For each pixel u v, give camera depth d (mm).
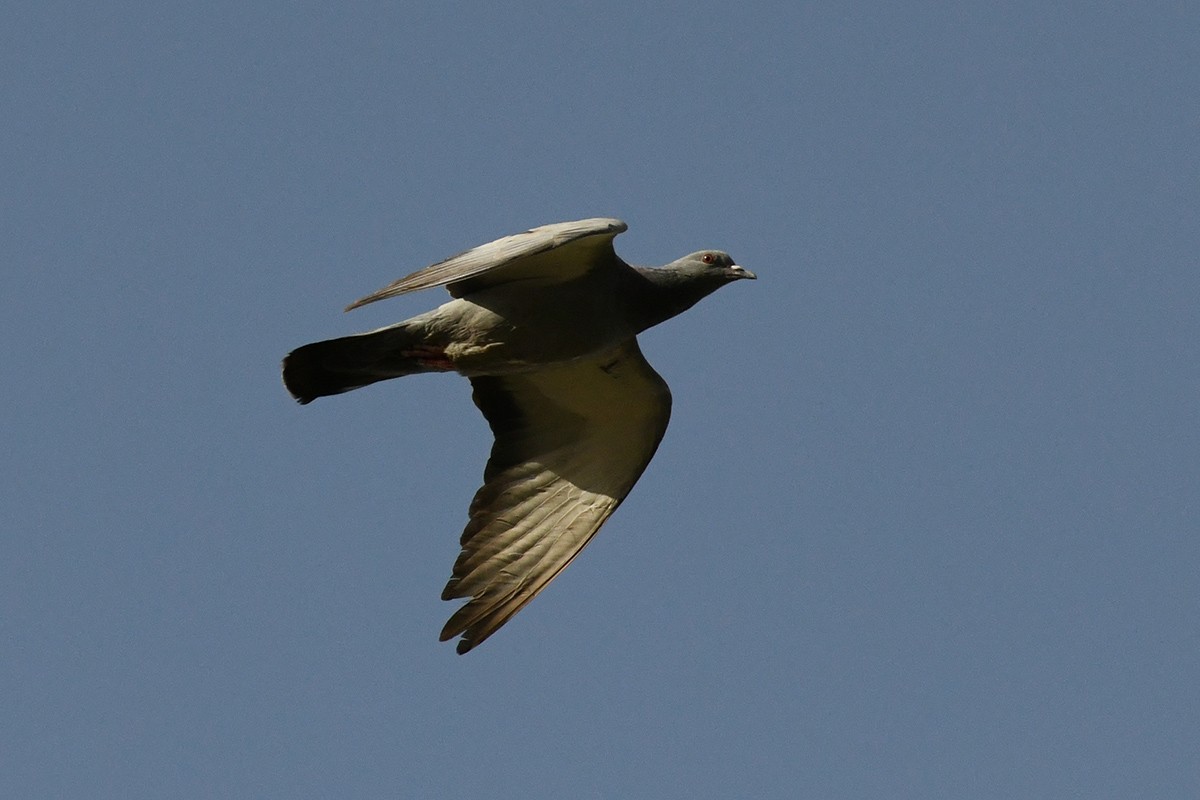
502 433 16188
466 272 13023
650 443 16125
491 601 15680
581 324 14703
